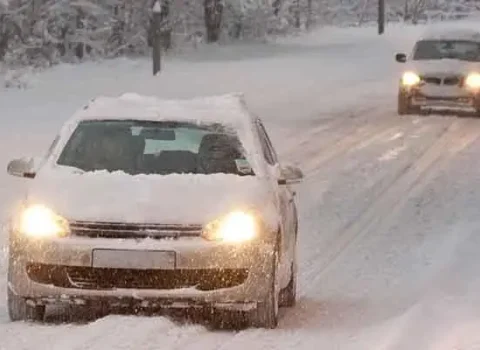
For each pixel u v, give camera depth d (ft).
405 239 98.63
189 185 64.64
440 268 82.12
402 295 75.56
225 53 424.87
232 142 70.44
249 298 61.77
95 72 320.70
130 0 414.41
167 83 280.51
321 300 74.18
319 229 103.96
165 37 424.05
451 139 179.73
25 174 69.41
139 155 69.21
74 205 62.34
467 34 228.84
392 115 218.38
